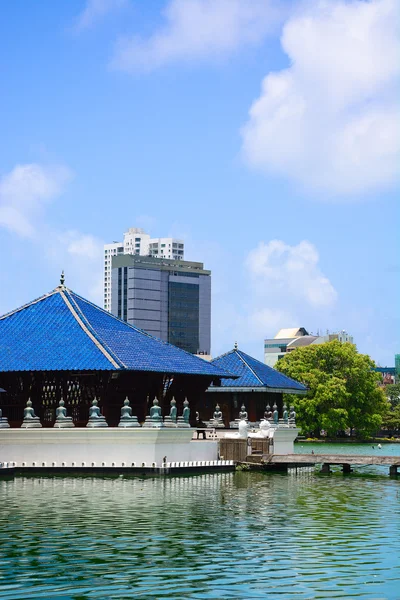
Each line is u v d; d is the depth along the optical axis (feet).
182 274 654.53
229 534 88.74
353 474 165.78
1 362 161.58
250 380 219.00
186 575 71.15
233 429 194.08
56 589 66.95
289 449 200.13
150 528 91.71
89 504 110.11
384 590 67.62
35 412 169.89
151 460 148.46
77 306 178.60
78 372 164.66
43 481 139.23
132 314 628.28
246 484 139.33
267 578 70.59
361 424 360.89
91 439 149.48
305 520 98.78
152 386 177.27
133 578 70.08
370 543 84.48
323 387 343.46
